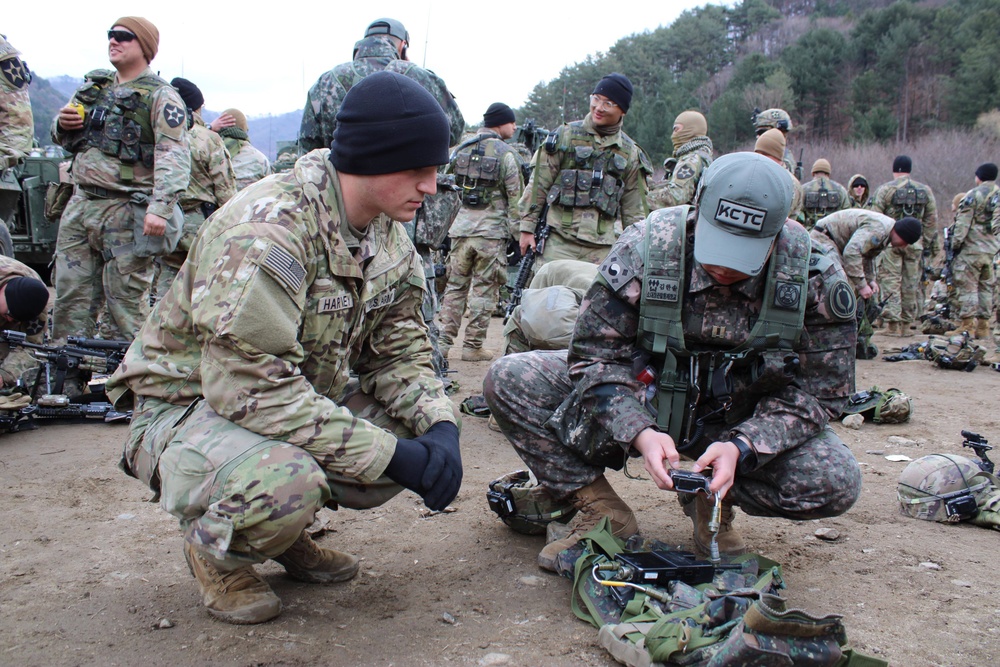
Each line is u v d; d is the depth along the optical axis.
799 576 2.81
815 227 8.40
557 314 3.90
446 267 7.36
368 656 2.18
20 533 3.00
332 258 2.18
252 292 2.01
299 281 2.09
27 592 2.51
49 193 5.30
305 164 2.19
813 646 1.85
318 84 4.25
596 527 2.60
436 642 2.26
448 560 2.85
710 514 2.84
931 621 2.49
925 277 11.34
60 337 5.20
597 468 2.79
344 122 2.13
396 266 2.38
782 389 2.57
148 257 5.16
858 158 37.31
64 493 3.47
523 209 6.09
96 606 2.42
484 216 6.90
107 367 4.84
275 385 2.07
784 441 2.49
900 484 3.53
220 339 2.03
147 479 2.30
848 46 50.66
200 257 2.15
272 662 2.12
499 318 11.01
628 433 2.45
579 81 50.62
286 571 2.70
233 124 8.33
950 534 3.28
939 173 33.34
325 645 2.22
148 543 2.94
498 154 6.84
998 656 2.29
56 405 4.57
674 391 2.60
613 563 2.42
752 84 48.47
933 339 8.02
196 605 2.44
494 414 2.87
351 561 2.67
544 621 2.41
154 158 5.04
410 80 2.16
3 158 4.96
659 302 2.49
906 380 7.03
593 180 5.82
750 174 2.27
